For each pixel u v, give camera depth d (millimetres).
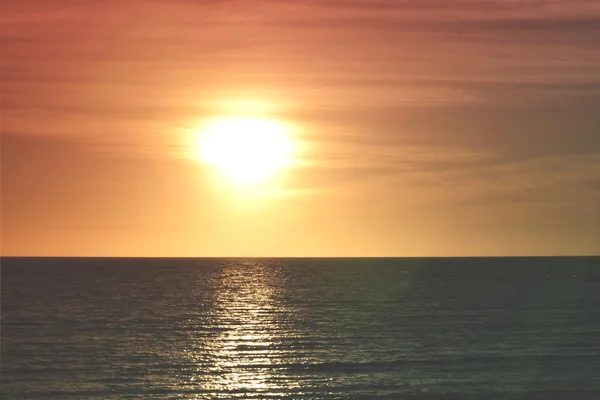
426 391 39938
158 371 45750
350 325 68688
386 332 63156
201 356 51094
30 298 101938
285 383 42125
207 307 90000
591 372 44250
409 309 83562
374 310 83062
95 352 53062
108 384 42156
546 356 49688
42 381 43000
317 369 46062
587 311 79875
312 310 84375
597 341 56281
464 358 49344
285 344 56812
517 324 67875
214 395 39406
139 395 39594
